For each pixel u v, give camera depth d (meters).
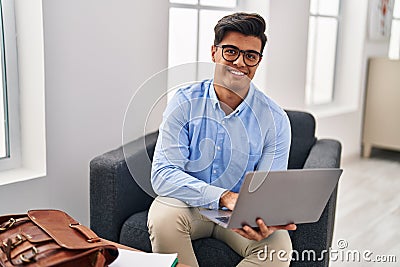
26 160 2.06
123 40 2.19
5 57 1.96
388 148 4.41
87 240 1.20
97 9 2.06
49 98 1.96
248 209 1.32
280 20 3.21
